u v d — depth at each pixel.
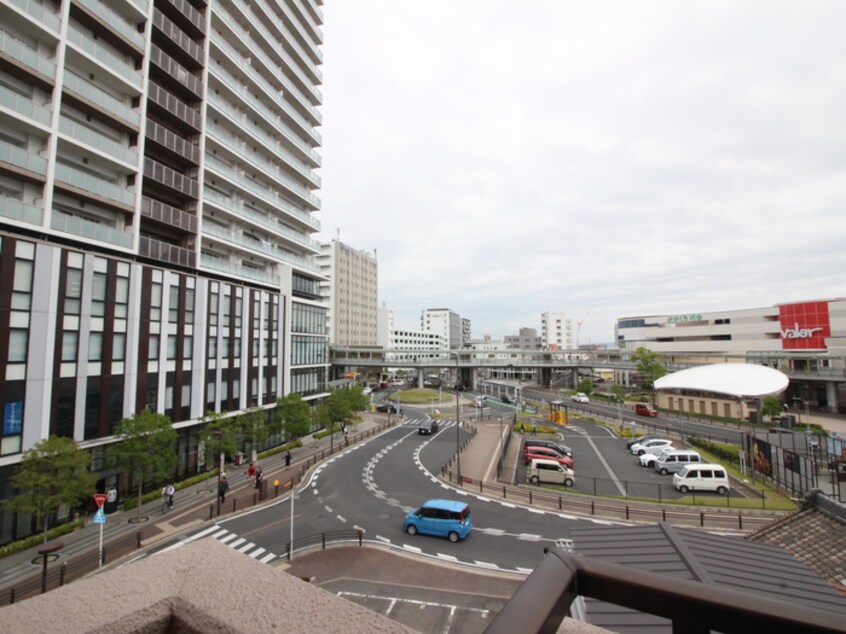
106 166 29.20
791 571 7.54
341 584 17.11
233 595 1.65
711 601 1.15
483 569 18.20
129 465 23.97
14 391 21.84
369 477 32.16
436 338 178.00
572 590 1.29
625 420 58.09
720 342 78.62
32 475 19.03
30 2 24.16
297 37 56.50
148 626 1.53
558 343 196.12
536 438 46.84
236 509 25.52
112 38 29.45
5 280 21.77
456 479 31.34
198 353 33.44
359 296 121.81
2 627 1.46
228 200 40.44
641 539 8.62
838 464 25.52
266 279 44.59
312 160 58.00
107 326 26.48
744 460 32.94
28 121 23.75
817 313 65.25
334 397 46.97
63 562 18.98
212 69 39.34
